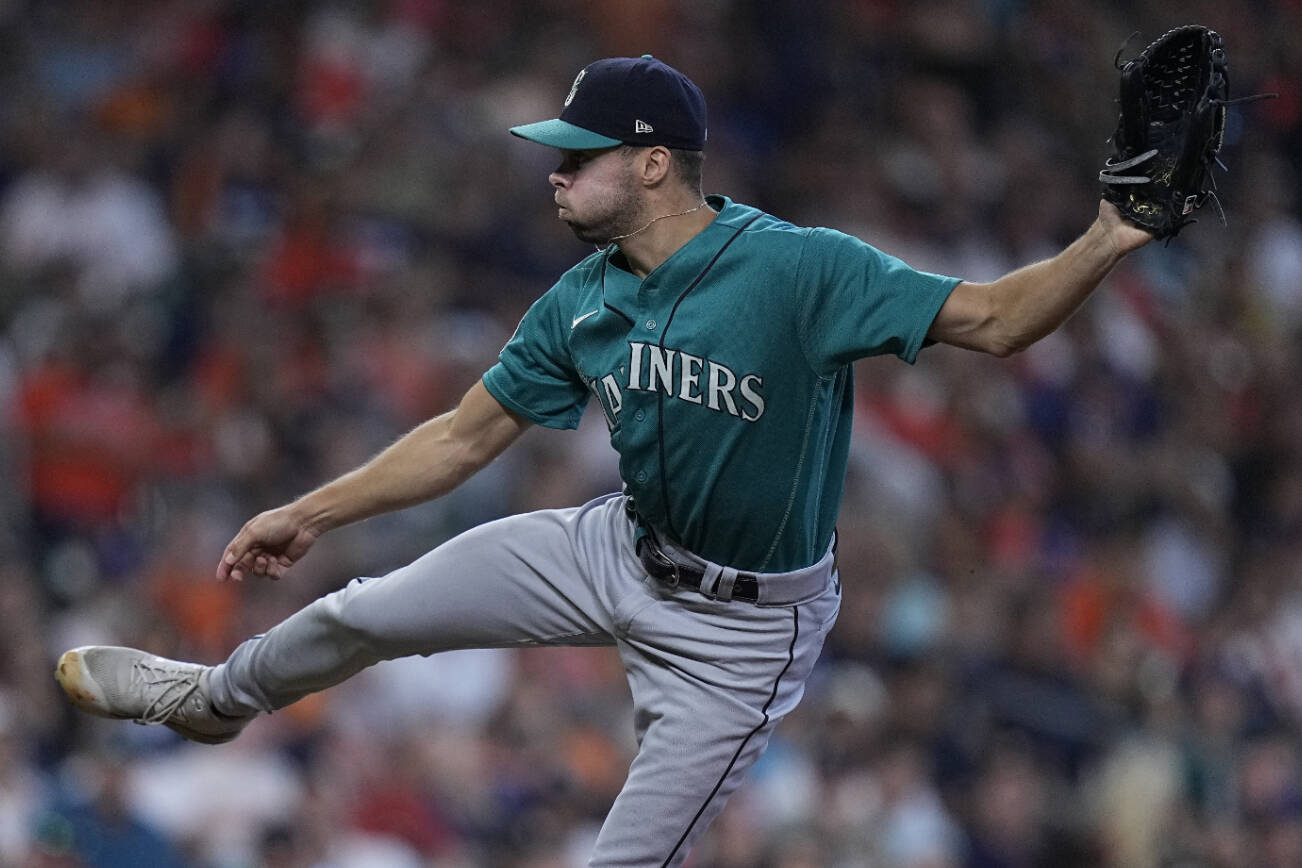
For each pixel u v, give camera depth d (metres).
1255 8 64.38
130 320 38.16
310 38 46.56
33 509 33.59
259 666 15.27
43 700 29.70
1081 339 49.31
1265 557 45.19
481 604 14.88
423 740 30.56
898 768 32.72
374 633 14.87
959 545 40.06
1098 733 37.06
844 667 35.78
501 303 41.94
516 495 36.12
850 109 53.06
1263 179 59.62
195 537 32.38
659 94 13.82
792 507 13.96
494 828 30.30
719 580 14.18
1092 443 46.84
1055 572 41.88
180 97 44.72
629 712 33.66
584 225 14.00
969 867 33.25
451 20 48.59
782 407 13.66
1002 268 51.62
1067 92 58.94
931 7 56.56
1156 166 12.36
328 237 41.09
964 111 55.19
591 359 14.21
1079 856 34.97
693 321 13.67
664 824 14.30
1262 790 38.09
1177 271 55.34
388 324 39.06
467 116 45.00
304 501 15.16
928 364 44.88
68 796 27.80
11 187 41.19
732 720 14.34
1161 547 44.75
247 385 36.44
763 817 31.20
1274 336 55.94
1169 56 12.41
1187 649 42.03
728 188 48.53
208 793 28.72
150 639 30.70
